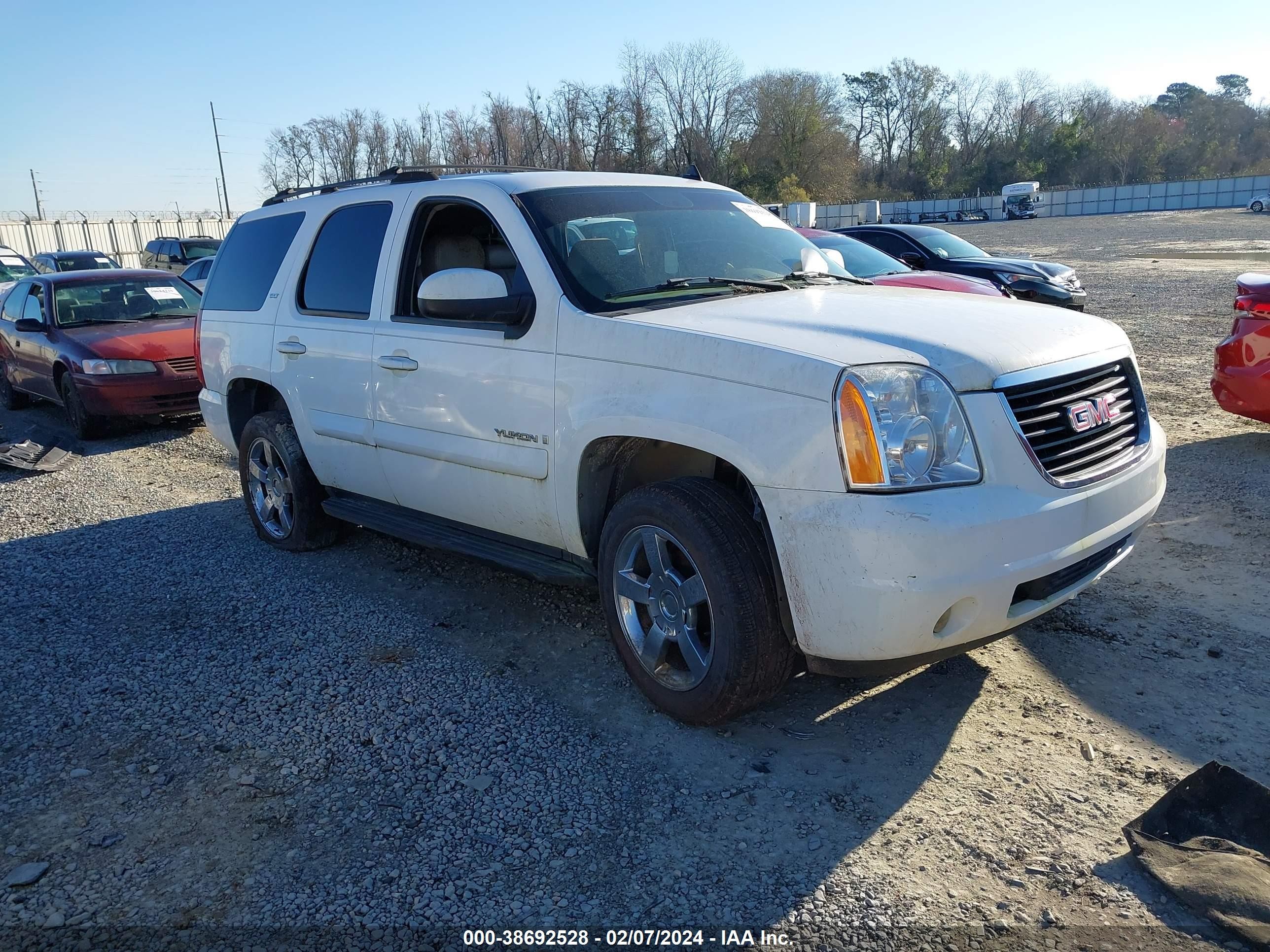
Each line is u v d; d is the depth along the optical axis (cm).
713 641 317
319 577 513
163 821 298
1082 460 309
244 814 300
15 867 277
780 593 306
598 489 369
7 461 799
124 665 411
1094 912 244
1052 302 1176
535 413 369
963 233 5212
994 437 288
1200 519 539
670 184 458
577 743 335
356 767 325
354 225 483
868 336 305
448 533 443
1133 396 349
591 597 470
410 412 430
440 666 399
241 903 259
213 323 581
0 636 446
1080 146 9706
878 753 322
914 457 279
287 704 371
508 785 310
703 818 290
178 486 734
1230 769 280
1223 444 684
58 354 936
